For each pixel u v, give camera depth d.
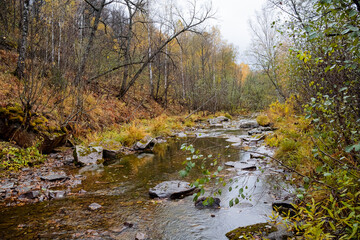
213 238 2.99
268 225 3.12
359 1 1.68
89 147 7.79
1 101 7.62
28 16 10.33
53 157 7.59
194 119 21.66
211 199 2.30
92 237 3.03
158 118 16.67
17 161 6.23
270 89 20.84
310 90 3.80
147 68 24.22
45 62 8.52
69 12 10.15
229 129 16.16
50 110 9.17
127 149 9.70
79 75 10.18
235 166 6.18
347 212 2.27
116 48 18.30
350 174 2.42
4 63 11.48
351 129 2.69
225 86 27.83
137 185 5.23
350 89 2.72
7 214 3.73
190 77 26.44
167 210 3.87
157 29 24.92
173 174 6.00
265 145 8.52
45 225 3.36
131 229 3.26
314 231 1.96
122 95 17.64
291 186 4.20
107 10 25.56
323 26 2.63
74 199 4.40
